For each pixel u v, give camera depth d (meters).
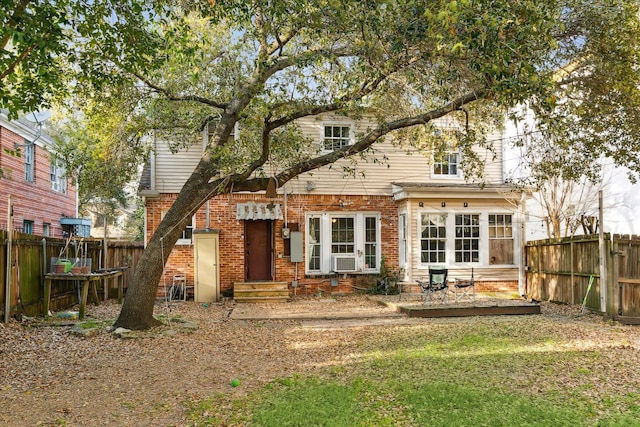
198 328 10.48
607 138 11.80
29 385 6.25
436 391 5.76
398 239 17.05
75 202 24.88
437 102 12.11
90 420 5.05
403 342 8.80
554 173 12.70
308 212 16.69
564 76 10.82
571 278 13.47
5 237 9.85
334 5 8.11
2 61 7.33
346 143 16.98
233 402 5.54
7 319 9.77
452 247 16.42
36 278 11.36
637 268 11.39
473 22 6.90
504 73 7.19
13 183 17.27
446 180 17.45
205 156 10.90
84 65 8.80
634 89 10.11
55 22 8.05
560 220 16.19
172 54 8.99
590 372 6.67
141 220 34.69
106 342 8.92
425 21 7.90
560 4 8.52
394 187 16.91
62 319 11.05
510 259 16.70
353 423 4.83
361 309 13.32
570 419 4.91
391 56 8.84
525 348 8.16
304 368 7.12
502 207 16.70
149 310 10.16
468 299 15.16
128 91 12.16
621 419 4.91
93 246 14.94
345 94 10.77
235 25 10.60
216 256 15.64
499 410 5.17
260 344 8.89
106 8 8.08
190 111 13.20
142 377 6.65
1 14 6.54
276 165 14.29
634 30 9.38
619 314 11.12
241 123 13.08
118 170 14.15
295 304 14.59
